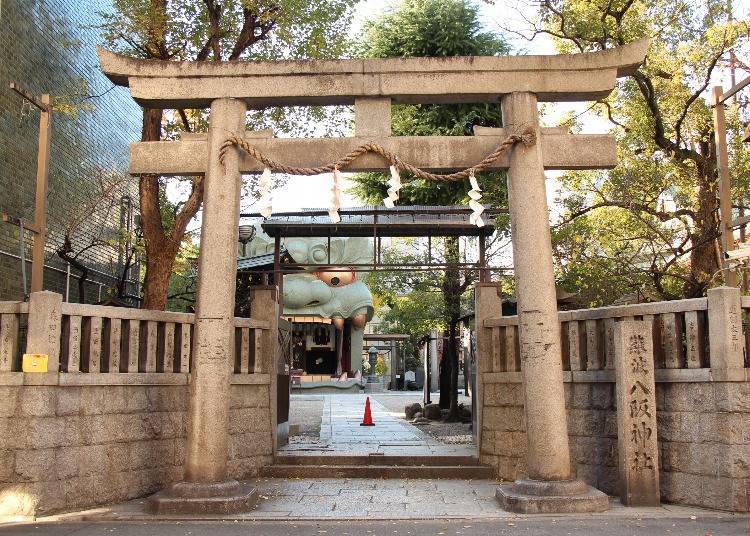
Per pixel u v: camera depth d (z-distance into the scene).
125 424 9.34
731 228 11.68
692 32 15.22
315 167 9.33
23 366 8.36
